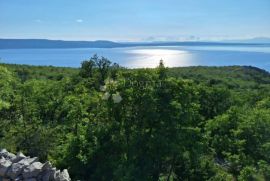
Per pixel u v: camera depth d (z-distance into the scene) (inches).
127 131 781.9
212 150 1042.7
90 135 783.1
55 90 1237.1
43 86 1234.6
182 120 757.3
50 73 3408.0
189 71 4879.4
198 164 865.5
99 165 753.6
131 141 751.1
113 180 721.0
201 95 1529.3
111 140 775.1
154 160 757.9
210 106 1573.6
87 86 1673.2
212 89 1588.3
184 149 769.6
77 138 776.9
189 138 767.7
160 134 741.3
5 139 797.2
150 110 743.1
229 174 960.3
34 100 1098.7
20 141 799.7
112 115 794.2
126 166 706.8
